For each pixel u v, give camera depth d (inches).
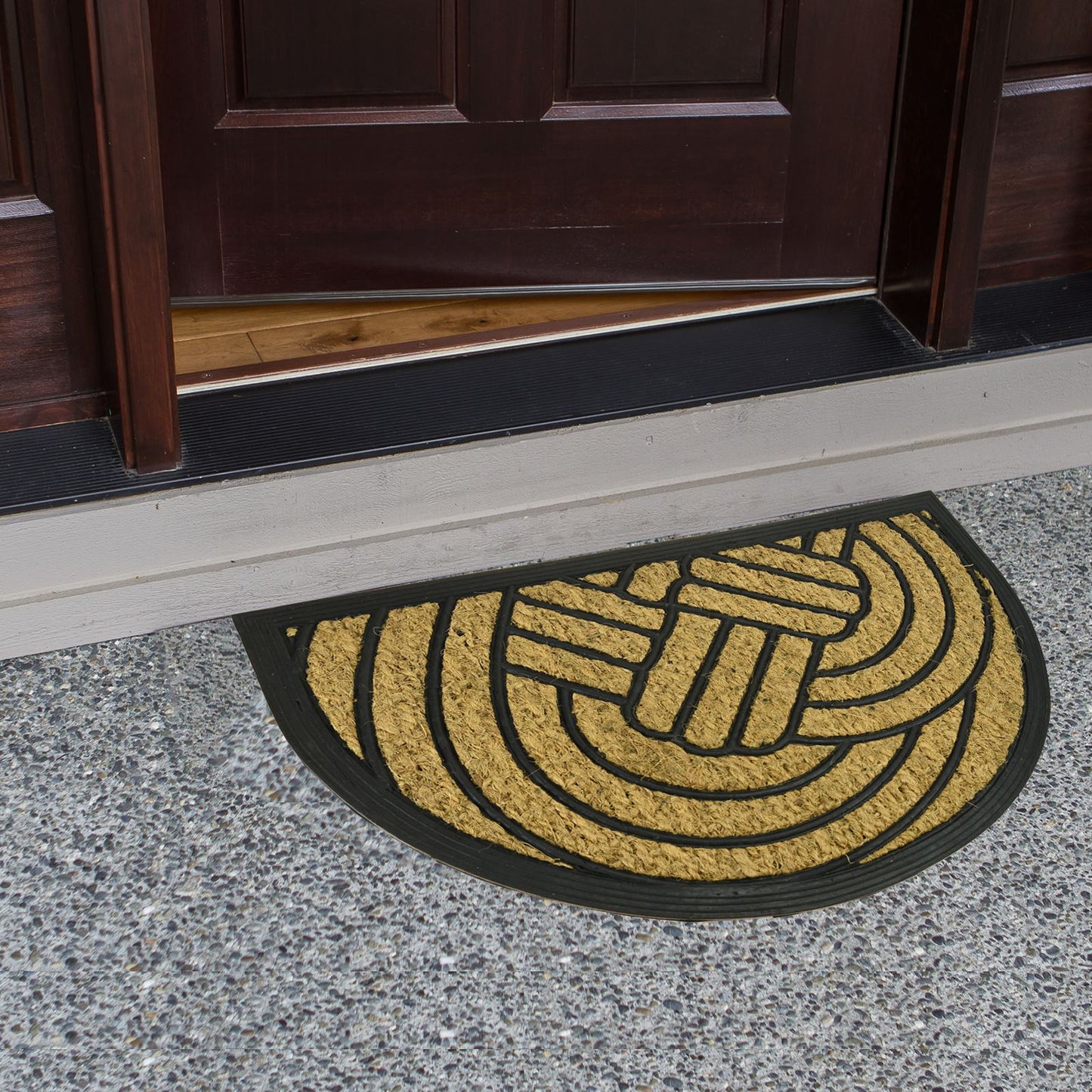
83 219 74.2
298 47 81.7
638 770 69.9
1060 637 79.9
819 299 94.0
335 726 71.5
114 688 73.5
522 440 80.2
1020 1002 59.5
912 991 59.8
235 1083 54.9
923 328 89.4
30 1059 55.4
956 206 84.4
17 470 74.5
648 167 88.7
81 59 67.2
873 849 66.5
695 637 78.4
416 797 67.9
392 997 58.6
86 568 74.4
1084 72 91.4
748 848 66.2
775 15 85.4
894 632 79.5
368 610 79.4
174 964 59.5
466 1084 55.1
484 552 82.7
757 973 60.3
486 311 91.7
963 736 72.9
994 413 90.7
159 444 74.4
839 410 86.7
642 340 89.1
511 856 65.1
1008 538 87.7
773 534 87.2
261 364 84.1
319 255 88.4
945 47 82.2
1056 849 66.9
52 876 63.1
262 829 66.1
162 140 82.7
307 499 77.2
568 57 84.9
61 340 76.9
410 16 81.9
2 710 71.7
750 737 72.2
